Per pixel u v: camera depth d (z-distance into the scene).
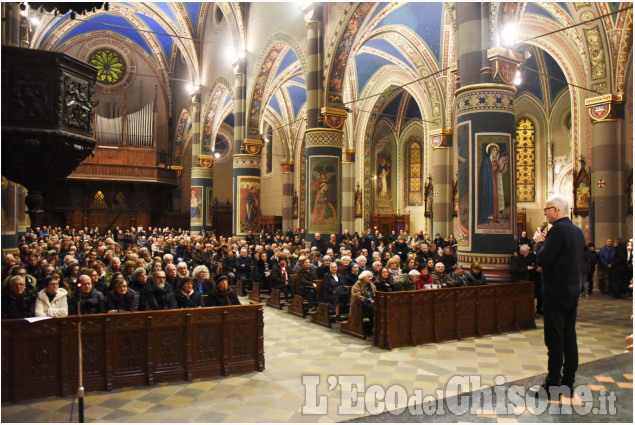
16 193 11.28
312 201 16.05
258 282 13.91
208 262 15.11
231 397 6.09
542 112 24.66
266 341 9.05
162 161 35.38
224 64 25.25
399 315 8.66
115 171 32.38
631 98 15.84
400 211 31.92
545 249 4.77
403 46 21.14
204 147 28.55
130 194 34.06
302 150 32.34
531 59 23.14
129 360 6.54
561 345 4.77
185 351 6.81
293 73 23.53
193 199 28.48
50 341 6.12
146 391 6.32
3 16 7.91
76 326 6.23
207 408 5.71
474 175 10.43
